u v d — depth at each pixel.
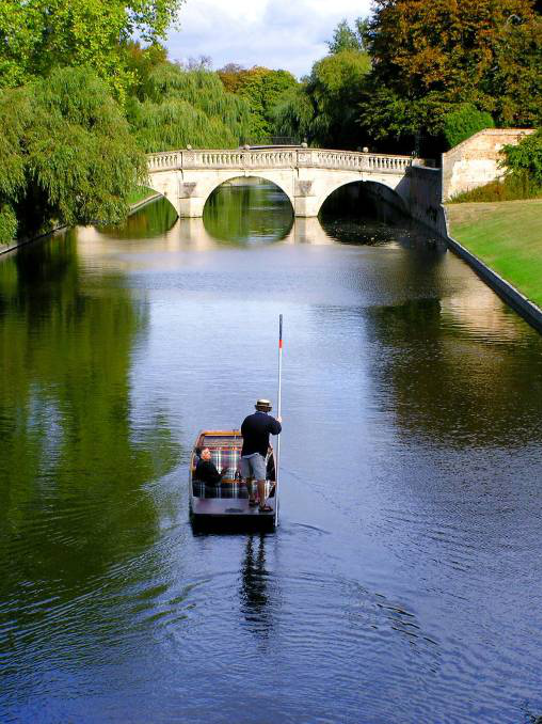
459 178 62.56
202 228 70.19
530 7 67.88
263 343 29.70
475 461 19.17
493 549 15.30
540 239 45.94
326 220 76.56
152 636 12.75
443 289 39.75
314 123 95.25
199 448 17.78
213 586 14.06
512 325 31.88
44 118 43.69
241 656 12.32
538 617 13.25
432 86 68.88
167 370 26.28
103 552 15.15
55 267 47.78
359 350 28.53
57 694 11.57
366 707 11.33
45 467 18.89
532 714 11.22
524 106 65.75
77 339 30.36
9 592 13.88
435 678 11.88
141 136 80.38
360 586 14.07
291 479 18.23
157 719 11.12
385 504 17.06
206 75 89.50
